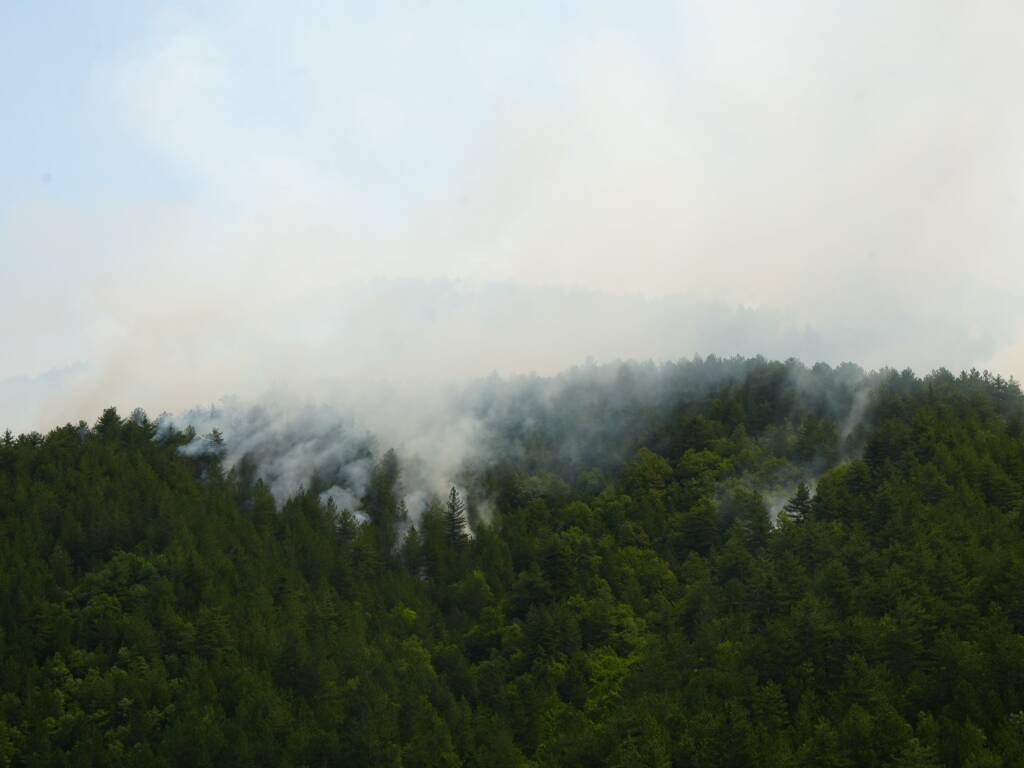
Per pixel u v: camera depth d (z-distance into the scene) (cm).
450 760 12662
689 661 13912
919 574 14325
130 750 13050
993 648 12369
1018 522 16338
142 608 15900
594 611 15825
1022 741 10756
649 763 11462
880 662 12825
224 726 13288
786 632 13250
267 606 16338
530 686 14325
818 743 11144
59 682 14412
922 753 10650
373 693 13775
